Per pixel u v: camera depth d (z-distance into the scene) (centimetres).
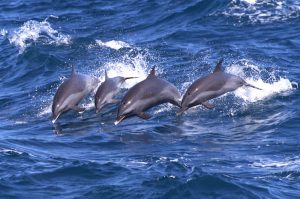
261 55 7269
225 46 7619
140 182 4516
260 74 6656
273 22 8250
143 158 5016
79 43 8056
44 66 7394
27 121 6031
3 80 7219
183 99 5631
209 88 5678
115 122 5456
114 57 7531
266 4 8706
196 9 8744
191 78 6700
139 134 5547
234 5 8719
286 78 6506
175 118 5850
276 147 5191
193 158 5006
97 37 8288
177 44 7806
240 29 8138
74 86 5888
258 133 5488
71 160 4981
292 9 8550
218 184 4456
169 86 5622
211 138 5428
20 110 6309
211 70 6881
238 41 7788
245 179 4584
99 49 7838
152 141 5397
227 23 8325
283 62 7044
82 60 7544
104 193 4394
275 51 7412
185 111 5906
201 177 4506
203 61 7156
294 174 4669
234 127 5634
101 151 5222
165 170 4712
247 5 8712
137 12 9044
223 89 5731
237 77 5856
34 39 8275
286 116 5741
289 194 4391
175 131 5600
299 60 7125
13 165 4834
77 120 5938
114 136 5534
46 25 8806
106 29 8581
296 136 5388
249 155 5056
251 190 4422
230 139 5406
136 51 7619
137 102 5475
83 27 8725
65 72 7212
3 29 8962
